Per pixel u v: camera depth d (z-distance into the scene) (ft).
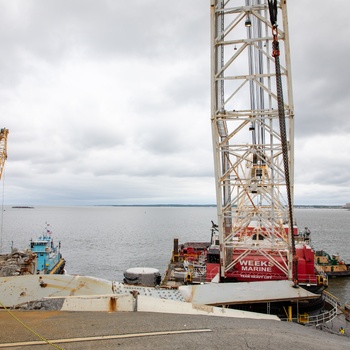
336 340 34.86
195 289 49.73
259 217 94.58
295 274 72.18
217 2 84.89
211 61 84.07
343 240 391.04
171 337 27.22
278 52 61.26
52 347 23.97
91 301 35.86
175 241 172.24
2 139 149.07
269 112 82.79
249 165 120.37
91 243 359.05
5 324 29.01
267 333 30.73
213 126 85.71
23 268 111.04
